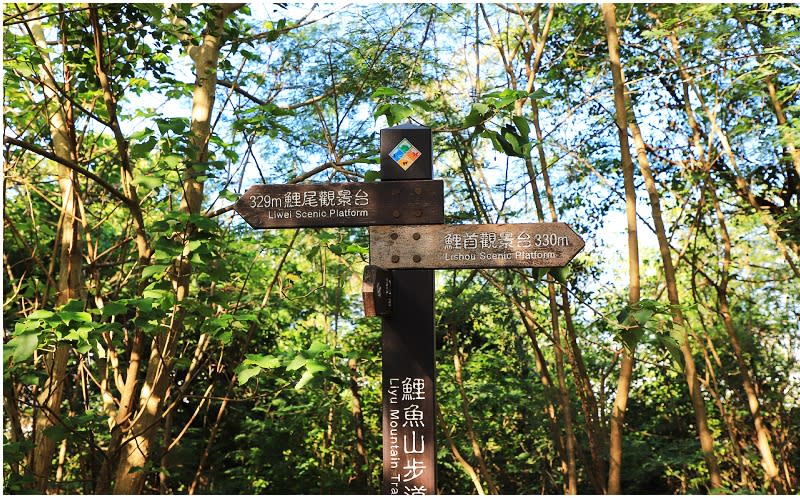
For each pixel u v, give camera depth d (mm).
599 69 7488
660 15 6762
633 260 5457
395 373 2461
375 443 10039
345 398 9758
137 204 3984
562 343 8336
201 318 3900
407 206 2520
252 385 8109
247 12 4578
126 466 4074
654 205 6402
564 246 2438
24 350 2707
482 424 9000
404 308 2486
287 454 9500
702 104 7027
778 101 6617
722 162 7664
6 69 4301
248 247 6910
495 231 2473
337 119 4844
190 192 4242
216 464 9617
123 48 4582
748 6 6348
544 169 6781
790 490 7680
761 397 8531
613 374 9188
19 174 5766
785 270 8164
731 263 7855
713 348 8195
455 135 6555
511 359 9102
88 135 6320
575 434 8750
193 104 4453
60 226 4836
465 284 7102
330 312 8781
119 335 3078
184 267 3982
